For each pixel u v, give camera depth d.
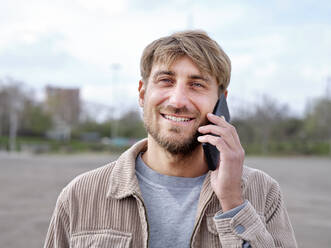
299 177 22.83
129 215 1.91
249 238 1.75
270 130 64.75
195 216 1.92
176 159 1.97
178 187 2.00
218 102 2.00
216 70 1.98
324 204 12.59
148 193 1.99
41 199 12.27
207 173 1.99
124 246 1.85
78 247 1.89
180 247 1.86
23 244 7.14
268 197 2.08
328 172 27.11
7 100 65.31
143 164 2.09
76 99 79.31
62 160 34.75
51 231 2.08
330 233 8.43
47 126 71.94
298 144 63.03
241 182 1.97
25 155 44.72
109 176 2.01
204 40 2.00
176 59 1.92
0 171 22.38
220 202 1.84
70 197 1.99
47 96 76.94
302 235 8.23
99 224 1.92
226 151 1.81
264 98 65.62
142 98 2.13
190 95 1.91
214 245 1.87
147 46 2.08
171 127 1.88
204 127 1.87
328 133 66.06
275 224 2.03
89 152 52.94
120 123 73.44
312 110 69.38
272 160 44.59
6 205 11.09
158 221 1.91
